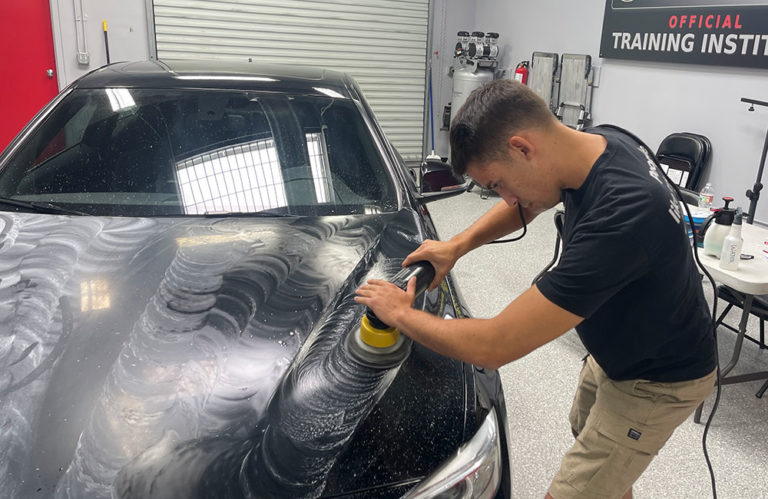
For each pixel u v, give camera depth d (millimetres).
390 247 1552
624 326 1115
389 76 6496
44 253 1409
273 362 1106
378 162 1944
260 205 1737
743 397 2539
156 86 2004
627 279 965
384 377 1086
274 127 1937
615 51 4953
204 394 1026
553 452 2115
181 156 1820
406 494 959
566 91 5449
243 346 1141
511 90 980
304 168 1855
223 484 896
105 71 2107
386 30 6320
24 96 5129
